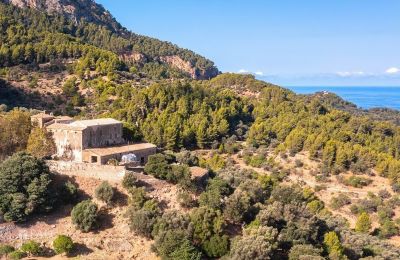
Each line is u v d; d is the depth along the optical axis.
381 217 138.12
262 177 131.62
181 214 82.81
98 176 91.25
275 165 168.12
